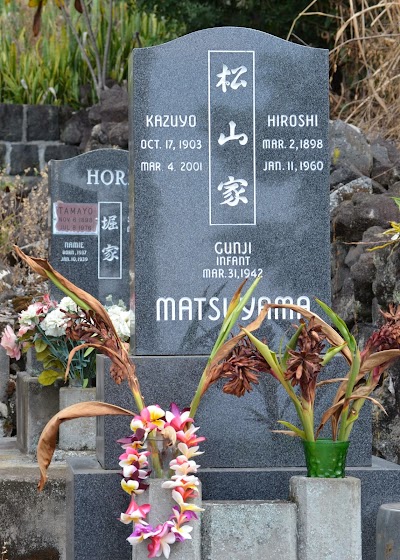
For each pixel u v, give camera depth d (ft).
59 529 14.87
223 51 12.67
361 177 21.17
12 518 14.82
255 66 12.71
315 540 10.42
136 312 12.48
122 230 23.27
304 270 12.70
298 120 12.76
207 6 31.71
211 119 12.64
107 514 11.45
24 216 29.48
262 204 12.68
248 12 31.55
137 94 12.55
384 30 26.14
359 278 16.56
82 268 23.13
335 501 10.44
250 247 12.64
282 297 12.66
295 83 12.76
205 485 11.80
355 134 22.02
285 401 12.16
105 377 11.83
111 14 35.58
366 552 11.73
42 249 27.96
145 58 12.57
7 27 39.73
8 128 35.01
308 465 10.86
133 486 10.22
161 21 36.81
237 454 12.09
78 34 37.47
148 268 12.51
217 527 10.41
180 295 12.53
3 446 19.51
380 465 12.23
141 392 11.91
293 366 10.55
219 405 12.08
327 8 30.48
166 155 12.57
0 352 22.29
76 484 11.44
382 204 17.98
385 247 15.81
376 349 11.14
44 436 10.59
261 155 12.70
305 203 12.75
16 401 20.12
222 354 11.05
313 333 10.60
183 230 12.57
